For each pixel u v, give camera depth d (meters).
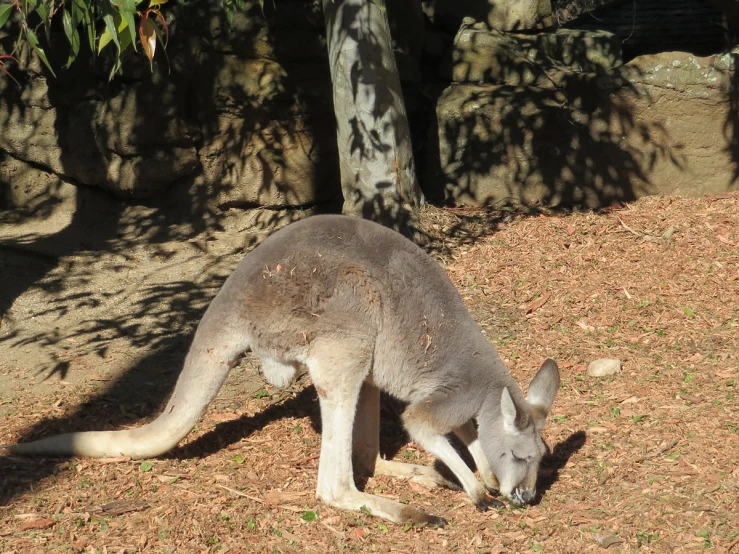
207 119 11.06
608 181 11.50
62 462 6.26
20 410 7.25
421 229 10.45
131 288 9.66
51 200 11.38
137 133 10.73
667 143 11.47
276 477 6.20
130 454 6.19
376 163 10.20
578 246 10.30
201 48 10.81
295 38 10.99
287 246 5.77
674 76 11.27
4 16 4.70
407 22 12.48
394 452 6.82
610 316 8.73
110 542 5.24
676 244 10.16
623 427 6.70
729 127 11.42
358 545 5.29
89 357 8.29
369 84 9.97
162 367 8.13
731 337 8.12
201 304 9.39
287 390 7.76
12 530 5.36
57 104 11.14
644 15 19.55
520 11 13.47
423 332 5.76
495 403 5.72
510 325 8.73
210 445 6.74
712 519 5.36
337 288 5.61
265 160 11.10
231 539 5.32
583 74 11.43
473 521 5.61
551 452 6.42
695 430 6.52
